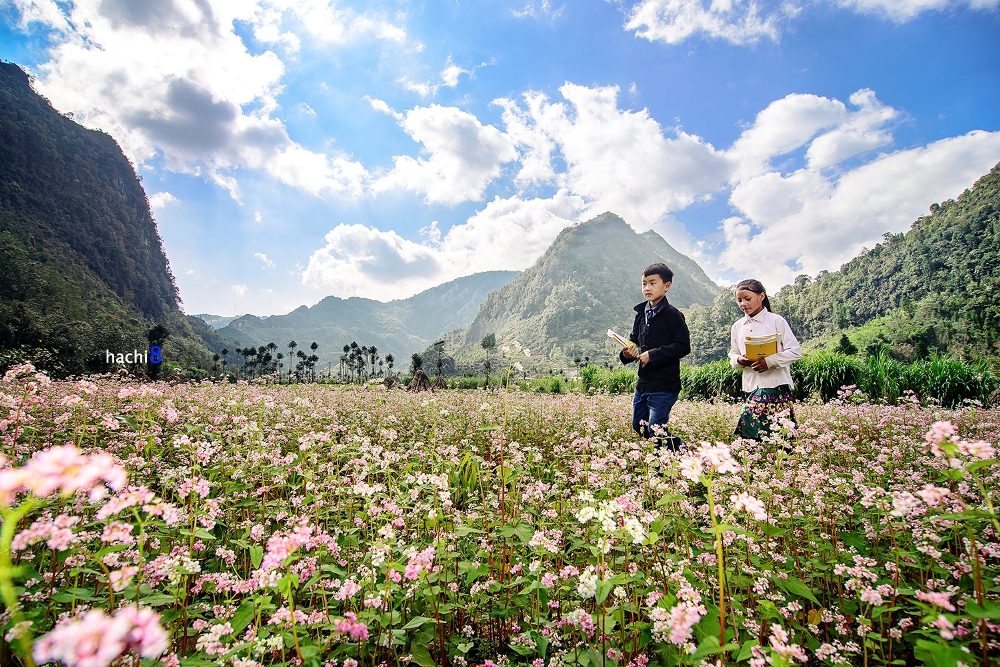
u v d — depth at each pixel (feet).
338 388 48.44
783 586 9.12
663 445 17.07
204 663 6.91
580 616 7.86
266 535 11.98
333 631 8.14
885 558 10.87
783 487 11.93
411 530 11.72
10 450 13.43
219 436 18.92
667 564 9.89
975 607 6.42
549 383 88.94
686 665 7.09
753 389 19.95
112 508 6.72
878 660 8.50
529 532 10.96
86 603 8.57
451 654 9.05
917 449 17.01
